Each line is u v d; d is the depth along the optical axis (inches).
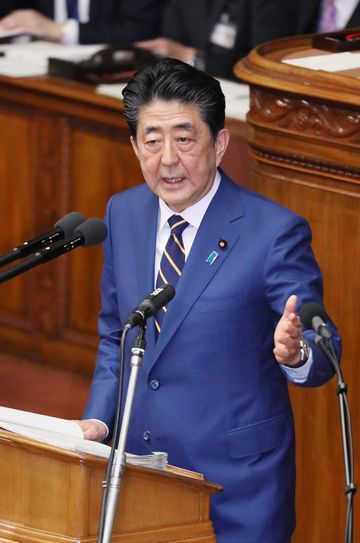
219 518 468.1
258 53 593.3
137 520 400.2
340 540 606.2
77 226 425.7
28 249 418.0
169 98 435.5
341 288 581.9
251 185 610.9
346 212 572.1
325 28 962.7
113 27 1093.8
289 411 479.2
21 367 951.6
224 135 458.9
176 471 423.5
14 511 394.3
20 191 937.5
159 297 398.6
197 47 1042.1
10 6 1136.8
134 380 384.5
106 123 876.0
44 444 385.4
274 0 981.2
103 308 503.5
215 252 460.4
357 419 586.6
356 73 570.3
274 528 466.9
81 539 385.1
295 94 560.4
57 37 1086.4
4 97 924.0
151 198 484.1
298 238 459.5
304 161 574.9
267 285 455.2
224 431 462.6
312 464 606.2
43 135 912.9
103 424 478.9
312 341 432.8
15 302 960.9
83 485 384.2
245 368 461.4
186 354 460.8
